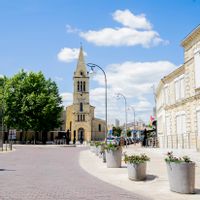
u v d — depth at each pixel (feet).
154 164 66.28
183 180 34.50
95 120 327.88
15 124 219.41
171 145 126.93
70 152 122.62
